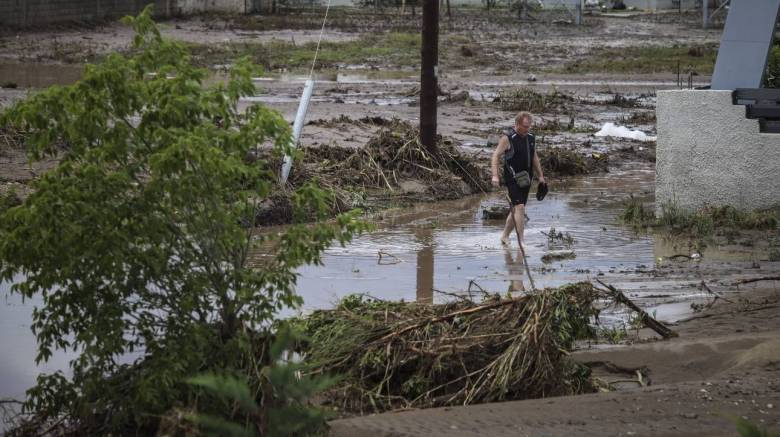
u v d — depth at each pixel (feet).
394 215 66.54
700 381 30.68
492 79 168.55
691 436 24.89
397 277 48.57
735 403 27.63
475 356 31.45
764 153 61.98
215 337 29.04
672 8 378.94
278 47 202.08
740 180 62.64
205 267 29.27
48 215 27.35
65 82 136.46
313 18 274.57
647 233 60.70
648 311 41.78
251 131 29.09
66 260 27.68
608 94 149.07
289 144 30.19
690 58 204.13
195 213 28.76
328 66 179.42
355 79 160.76
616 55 209.77
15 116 28.45
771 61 79.10
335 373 31.19
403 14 291.17
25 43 193.16
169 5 255.70
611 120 121.80
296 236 29.63
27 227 27.55
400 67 183.32
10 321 39.75
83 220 27.68
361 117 108.68
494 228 62.75
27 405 29.27
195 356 27.96
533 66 189.37
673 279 48.24
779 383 29.45
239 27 241.55
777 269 50.39
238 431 14.83
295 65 178.09
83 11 231.71
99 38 208.54
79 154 28.86
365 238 58.54
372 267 50.78
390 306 33.91
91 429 29.01
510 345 31.37
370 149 77.46
